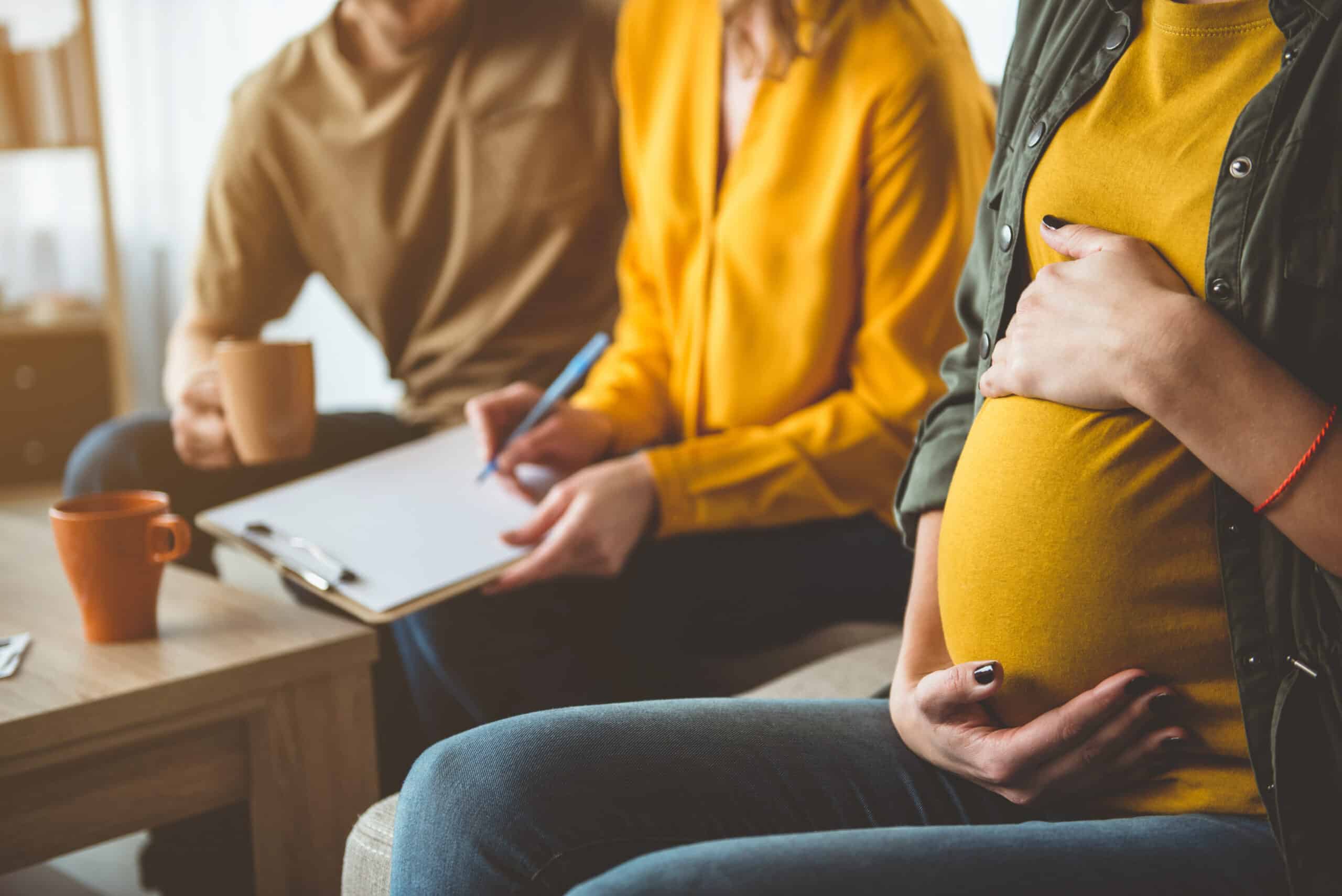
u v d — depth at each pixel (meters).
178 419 1.42
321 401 3.94
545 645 1.36
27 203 3.79
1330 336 0.60
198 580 1.19
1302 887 0.59
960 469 0.76
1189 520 0.63
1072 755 0.66
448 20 1.72
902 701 0.75
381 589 1.07
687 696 1.32
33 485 3.25
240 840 1.29
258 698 0.98
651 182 1.47
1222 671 0.64
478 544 1.16
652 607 1.33
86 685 0.91
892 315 1.29
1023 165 0.76
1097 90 0.72
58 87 3.15
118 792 0.92
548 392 1.33
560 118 1.72
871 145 1.30
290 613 1.09
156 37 3.99
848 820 0.71
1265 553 0.61
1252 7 0.65
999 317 0.77
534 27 1.74
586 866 0.66
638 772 0.69
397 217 1.77
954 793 0.72
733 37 1.38
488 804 0.67
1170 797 0.66
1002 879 0.57
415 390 1.82
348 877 0.84
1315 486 0.58
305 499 1.25
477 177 1.74
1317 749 0.60
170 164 4.05
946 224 1.29
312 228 1.82
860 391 1.31
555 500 1.20
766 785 0.71
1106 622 0.66
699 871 0.57
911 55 1.29
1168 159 0.67
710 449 1.28
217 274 1.80
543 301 1.75
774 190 1.34
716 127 1.42
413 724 1.42
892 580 1.30
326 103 1.77
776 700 0.79
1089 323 0.65
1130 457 0.64
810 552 1.30
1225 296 0.62
